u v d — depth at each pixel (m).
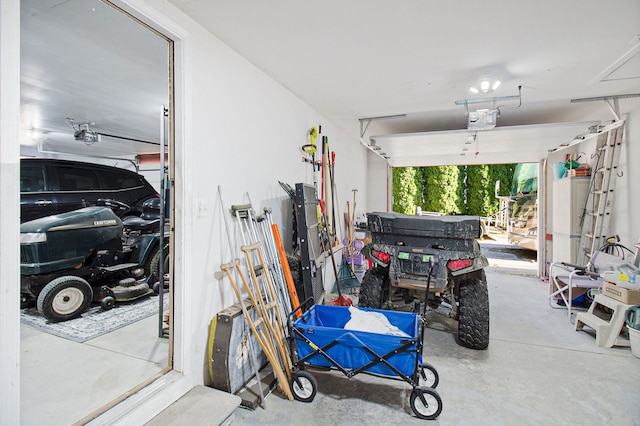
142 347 2.49
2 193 1.12
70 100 3.64
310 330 2.07
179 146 1.93
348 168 5.62
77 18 2.00
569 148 5.49
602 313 3.54
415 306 3.01
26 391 1.88
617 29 2.09
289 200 3.30
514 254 8.05
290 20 2.01
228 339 2.03
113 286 3.58
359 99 3.59
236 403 1.86
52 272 3.08
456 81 3.04
